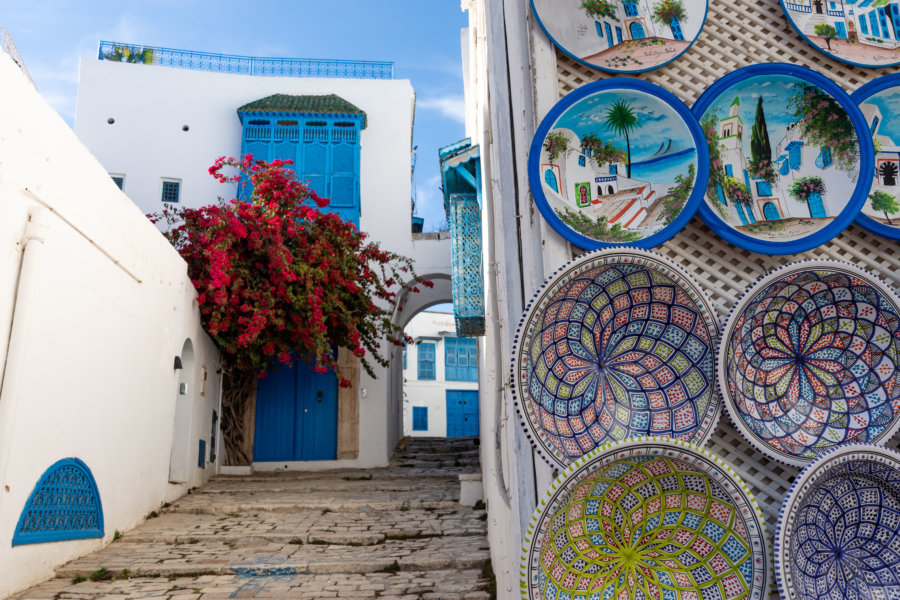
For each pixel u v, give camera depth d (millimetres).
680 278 3947
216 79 14766
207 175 14219
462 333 8625
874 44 5125
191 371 9727
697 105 4738
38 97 5156
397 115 15148
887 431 3951
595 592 3420
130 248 7105
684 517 3523
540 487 3979
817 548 3646
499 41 4883
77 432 5910
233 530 7289
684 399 4039
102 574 5625
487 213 6004
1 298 4785
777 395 4141
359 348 11812
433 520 7793
